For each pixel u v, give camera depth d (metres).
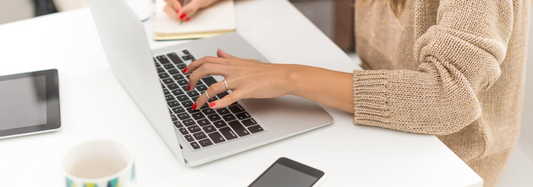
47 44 0.88
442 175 0.57
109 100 0.72
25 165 0.59
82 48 0.87
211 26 0.92
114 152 0.47
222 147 0.60
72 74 0.79
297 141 0.63
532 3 0.83
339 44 2.04
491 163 0.87
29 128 0.64
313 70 0.70
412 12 0.85
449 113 0.64
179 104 0.69
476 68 0.64
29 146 0.62
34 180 0.57
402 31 0.89
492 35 0.65
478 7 0.65
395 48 0.99
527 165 0.90
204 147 0.60
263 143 0.62
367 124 0.66
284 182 0.55
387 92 0.65
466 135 0.79
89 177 0.48
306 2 2.30
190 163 0.58
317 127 0.65
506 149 0.86
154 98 0.57
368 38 1.10
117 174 0.43
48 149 0.62
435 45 0.66
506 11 0.67
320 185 0.56
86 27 0.95
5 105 0.69
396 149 0.62
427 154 0.61
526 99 0.95
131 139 0.64
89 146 0.46
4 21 1.55
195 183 0.56
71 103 0.71
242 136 0.62
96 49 0.87
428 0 0.77
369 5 0.96
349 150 0.62
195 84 0.72
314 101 0.70
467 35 0.64
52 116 0.67
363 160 0.60
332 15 2.22
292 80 0.69
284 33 0.93
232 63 0.74
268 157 0.60
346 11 2.15
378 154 0.61
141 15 0.99
